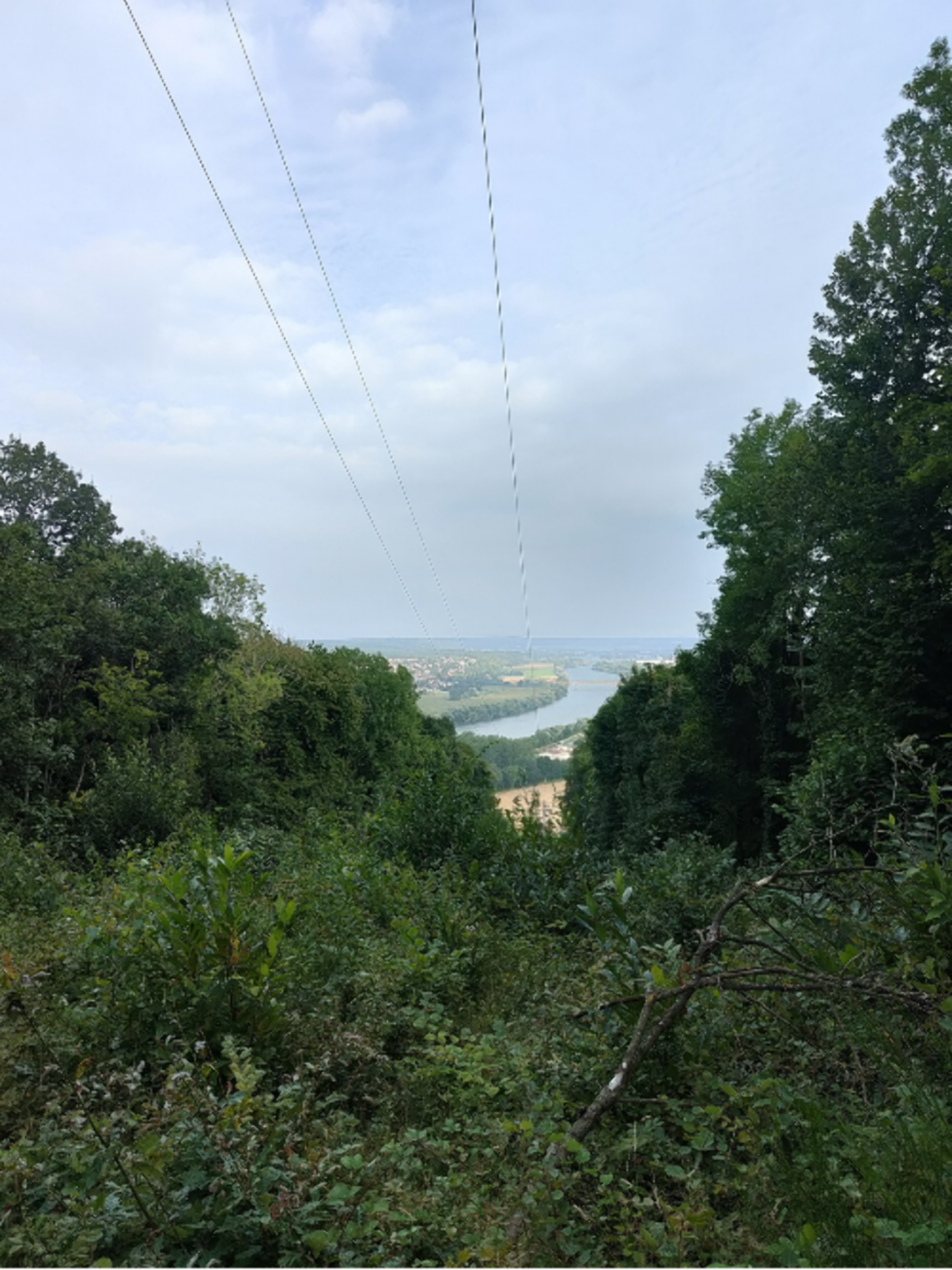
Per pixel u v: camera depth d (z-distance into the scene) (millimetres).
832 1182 2682
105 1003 4207
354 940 6008
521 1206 2707
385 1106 3725
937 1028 3635
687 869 9414
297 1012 4387
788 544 27312
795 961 4414
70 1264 2234
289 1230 2480
